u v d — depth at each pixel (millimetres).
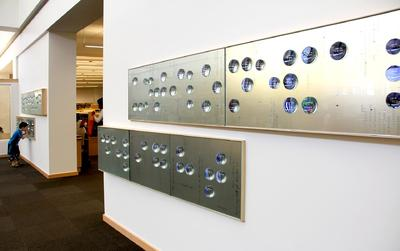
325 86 1381
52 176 5371
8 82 7473
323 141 1432
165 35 2355
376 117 1228
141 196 2744
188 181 2145
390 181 1230
